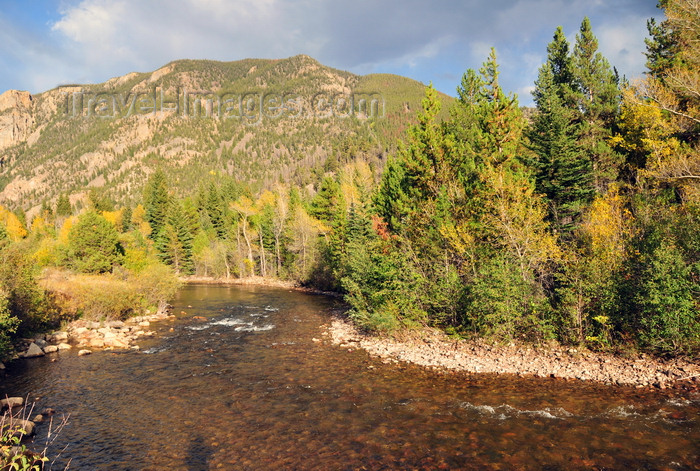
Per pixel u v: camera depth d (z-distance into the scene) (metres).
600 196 25.66
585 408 12.97
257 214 83.50
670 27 25.88
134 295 31.95
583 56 35.62
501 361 18.12
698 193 18.50
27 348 21.47
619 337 18.11
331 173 173.38
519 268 20.27
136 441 11.31
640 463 9.66
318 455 10.41
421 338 22.61
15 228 96.25
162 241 81.31
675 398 13.37
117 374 17.58
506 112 28.14
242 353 21.08
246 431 11.91
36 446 10.96
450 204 26.92
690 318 15.65
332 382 16.34
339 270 47.38
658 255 16.28
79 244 46.00
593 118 32.88
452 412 13.02
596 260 18.48
